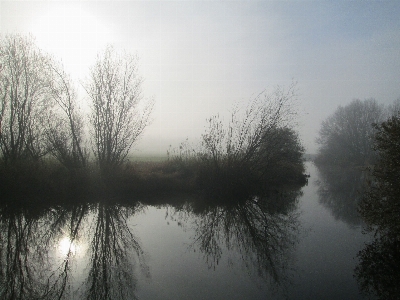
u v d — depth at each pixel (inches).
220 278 261.3
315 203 644.7
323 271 275.4
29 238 392.5
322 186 941.8
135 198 658.8
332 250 335.0
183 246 355.3
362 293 231.3
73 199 634.2
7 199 610.5
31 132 741.9
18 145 740.0
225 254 326.3
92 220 487.2
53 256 326.6
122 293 235.0
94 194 661.9
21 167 647.1
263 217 512.1
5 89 738.2
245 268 284.8
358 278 258.2
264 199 687.1
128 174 706.8
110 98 756.0
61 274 278.4
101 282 258.8
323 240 373.1
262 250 337.7
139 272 277.1
